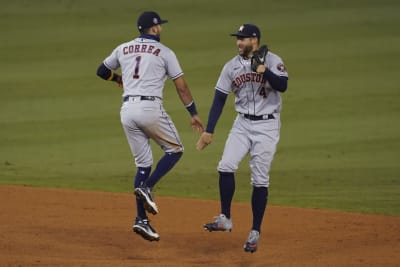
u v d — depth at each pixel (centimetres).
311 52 8094
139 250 2822
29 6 9888
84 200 3781
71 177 4725
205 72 7488
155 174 2770
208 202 3869
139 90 2677
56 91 7038
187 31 8894
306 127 5941
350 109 6362
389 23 9044
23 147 5528
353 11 9544
